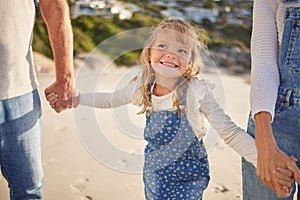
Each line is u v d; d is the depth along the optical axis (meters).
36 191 2.31
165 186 2.34
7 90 2.08
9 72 2.07
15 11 2.04
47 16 2.30
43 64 6.31
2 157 2.21
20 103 2.14
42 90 5.37
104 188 3.33
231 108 5.10
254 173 2.06
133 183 3.42
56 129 4.25
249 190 2.11
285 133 1.88
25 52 2.12
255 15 1.93
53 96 2.32
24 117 2.16
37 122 2.24
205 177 2.37
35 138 2.24
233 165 3.75
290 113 1.84
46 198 3.17
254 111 1.79
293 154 1.89
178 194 2.33
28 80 2.16
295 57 1.82
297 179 1.67
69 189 3.30
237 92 5.70
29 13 2.11
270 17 1.90
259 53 1.88
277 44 1.92
